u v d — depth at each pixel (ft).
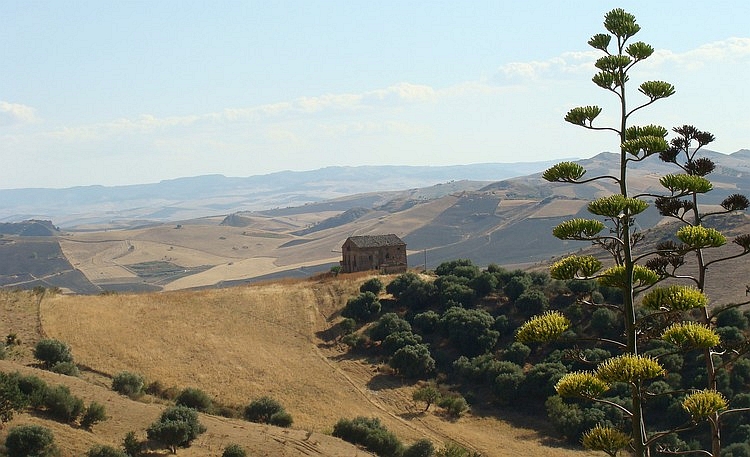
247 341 333.62
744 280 317.22
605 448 59.41
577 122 64.69
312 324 369.09
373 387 308.19
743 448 199.72
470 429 270.87
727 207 82.02
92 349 284.61
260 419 242.99
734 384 242.17
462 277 394.73
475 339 335.26
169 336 319.06
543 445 250.16
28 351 267.80
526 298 350.84
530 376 292.20
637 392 56.29
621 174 61.93
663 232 447.42
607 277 58.85
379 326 355.97
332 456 193.47
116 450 157.89
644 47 64.44
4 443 149.59
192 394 241.14
